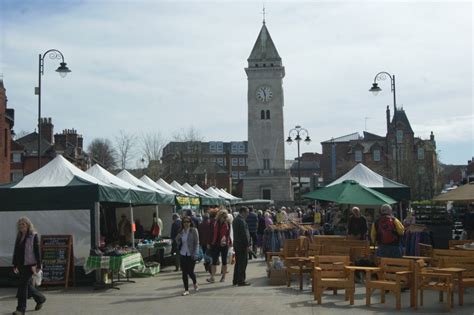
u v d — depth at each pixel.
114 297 13.87
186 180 77.25
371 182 20.88
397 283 11.76
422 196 60.41
